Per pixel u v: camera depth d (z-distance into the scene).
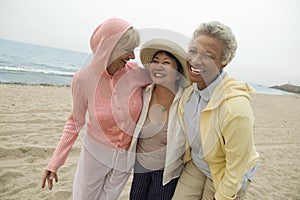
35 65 25.77
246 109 1.51
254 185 4.17
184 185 1.96
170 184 2.01
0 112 6.50
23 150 4.29
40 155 4.28
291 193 4.07
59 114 6.98
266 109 14.34
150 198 2.07
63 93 10.88
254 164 1.76
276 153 6.11
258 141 7.02
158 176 1.97
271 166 5.18
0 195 3.17
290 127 9.73
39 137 5.01
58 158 1.97
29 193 3.24
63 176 3.71
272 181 4.45
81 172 2.05
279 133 8.36
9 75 15.98
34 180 3.54
